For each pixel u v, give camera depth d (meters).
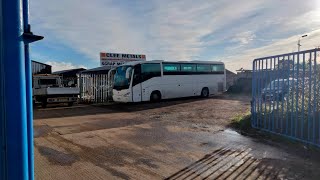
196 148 6.52
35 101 18.20
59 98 17.17
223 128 9.05
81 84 21.22
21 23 1.15
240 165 5.23
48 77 19.08
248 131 8.41
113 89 18.81
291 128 6.84
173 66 19.95
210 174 4.77
